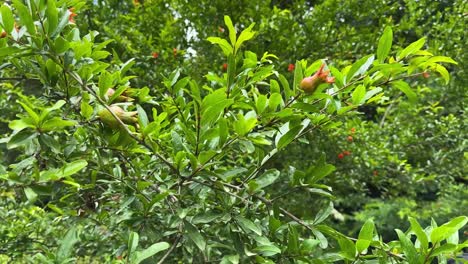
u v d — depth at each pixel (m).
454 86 1.57
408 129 1.61
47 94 0.45
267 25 1.40
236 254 0.44
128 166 0.54
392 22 1.67
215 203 0.53
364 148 1.48
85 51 0.41
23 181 0.34
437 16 1.55
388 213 2.42
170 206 0.49
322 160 0.47
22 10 0.37
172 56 1.33
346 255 0.40
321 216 0.46
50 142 0.35
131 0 1.56
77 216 0.63
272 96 0.45
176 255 0.60
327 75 0.44
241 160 0.84
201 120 0.40
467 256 0.80
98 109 0.42
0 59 0.42
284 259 0.45
